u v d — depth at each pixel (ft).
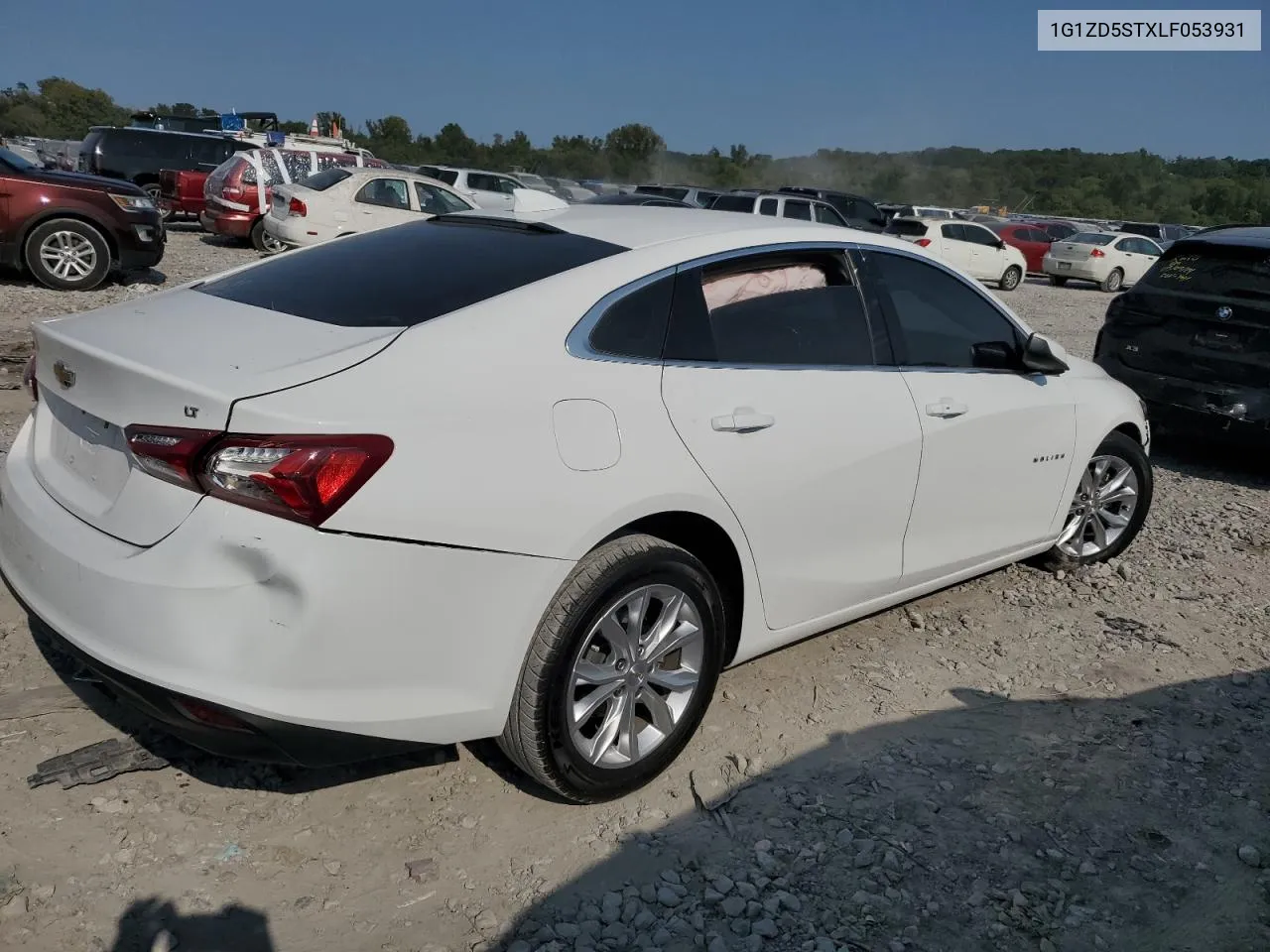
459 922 8.23
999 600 15.43
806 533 10.99
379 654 7.98
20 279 39.04
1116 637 14.44
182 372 7.99
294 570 7.55
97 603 8.09
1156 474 24.43
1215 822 10.28
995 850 9.60
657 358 9.80
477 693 8.56
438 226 11.81
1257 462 26.50
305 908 8.23
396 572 7.89
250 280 10.69
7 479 9.77
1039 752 11.34
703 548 10.55
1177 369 23.84
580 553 8.82
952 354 13.02
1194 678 13.38
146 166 69.72
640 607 9.47
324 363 8.19
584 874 8.88
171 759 9.80
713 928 8.36
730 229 11.12
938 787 10.52
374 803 9.57
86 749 9.73
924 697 12.35
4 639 11.65
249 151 56.18
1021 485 14.05
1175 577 16.94
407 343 8.55
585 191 100.48
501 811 9.61
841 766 10.78
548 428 8.70
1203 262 23.82
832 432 11.03
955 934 8.51
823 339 11.40
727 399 10.11
